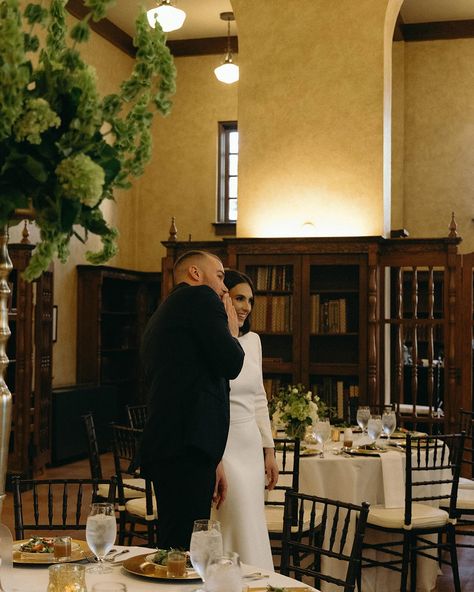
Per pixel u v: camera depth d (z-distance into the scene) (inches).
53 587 77.9
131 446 185.3
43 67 76.1
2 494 77.3
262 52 319.0
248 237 316.2
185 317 125.2
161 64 80.6
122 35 460.1
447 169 456.8
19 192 73.7
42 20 79.8
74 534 243.9
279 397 214.2
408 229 459.8
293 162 314.5
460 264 296.5
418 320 297.9
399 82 462.3
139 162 81.9
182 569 95.0
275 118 316.8
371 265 291.4
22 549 105.6
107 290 465.4
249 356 146.9
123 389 477.7
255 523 138.3
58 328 417.1
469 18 447.8
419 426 349.4
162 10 327.9
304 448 204.8
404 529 185.9
